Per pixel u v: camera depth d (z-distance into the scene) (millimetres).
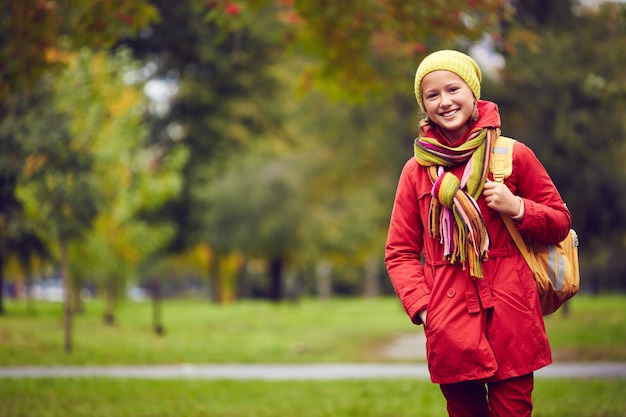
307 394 12234
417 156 4699
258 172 40844
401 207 4836
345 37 11992
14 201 21516
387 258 4840
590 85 15930
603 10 15523
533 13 16812
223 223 40844
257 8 12859
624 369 14828
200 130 44219
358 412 10062
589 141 22547
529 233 4559
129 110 24109
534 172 4676
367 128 33812
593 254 27125
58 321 25906
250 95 44906
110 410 10266
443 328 4543
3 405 10406
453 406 4812
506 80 19906
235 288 53094
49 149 16688
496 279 4562
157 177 26156
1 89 10984
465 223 4473
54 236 18641
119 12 11320
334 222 41969
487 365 4473
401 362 17719
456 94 4633
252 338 23672
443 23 11203
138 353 18922
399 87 13078
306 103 35844
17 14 10242
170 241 43312
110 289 26516
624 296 47281
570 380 12602
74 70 18531
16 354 17578
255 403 11242
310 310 37188
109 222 24219
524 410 4551
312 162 39062
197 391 12438
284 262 48000
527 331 4520
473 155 4586
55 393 11688
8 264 29219
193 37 38031
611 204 24438
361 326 28906
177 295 84125
